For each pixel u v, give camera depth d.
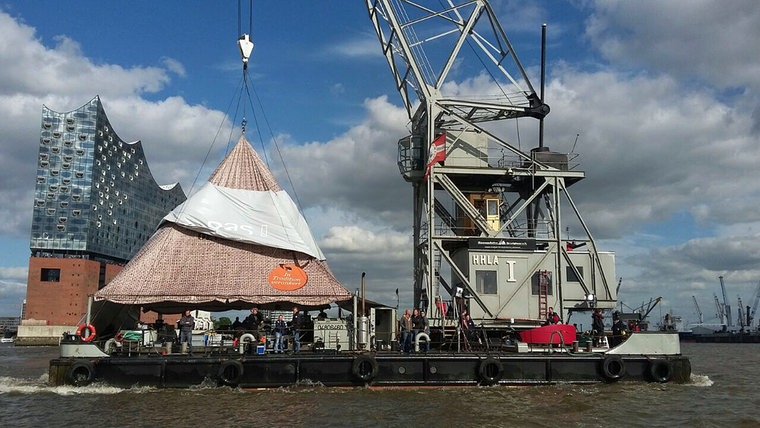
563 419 20.61
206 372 25.11
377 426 19.17
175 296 27.16
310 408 21.67
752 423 20.69
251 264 28.70
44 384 28.64
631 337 28.53
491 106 38.66
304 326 29.61
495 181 39.59
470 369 26.30
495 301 35.00
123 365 24.91
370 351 26.73
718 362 59.06
